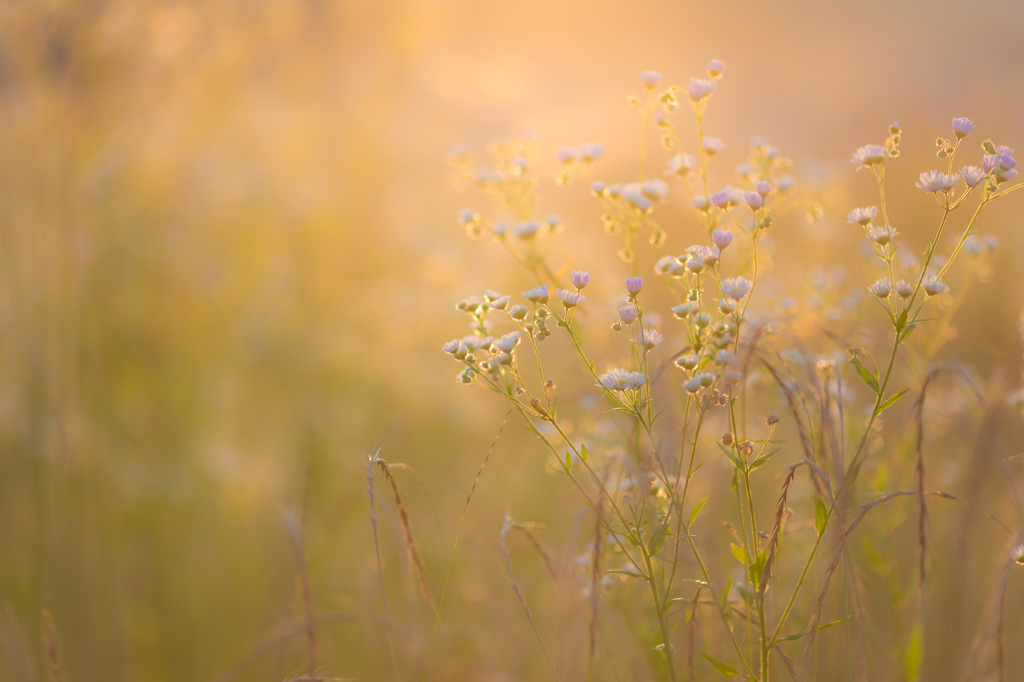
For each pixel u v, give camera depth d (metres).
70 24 3.16
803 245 3.68
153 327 3.92
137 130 3.81
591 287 3.95
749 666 1.56
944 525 2.42
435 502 3.33
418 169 4.98
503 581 2.97
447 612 2.95
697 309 1.63
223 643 2.96
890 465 2.49
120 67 3.53
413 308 3.90
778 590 2.30
